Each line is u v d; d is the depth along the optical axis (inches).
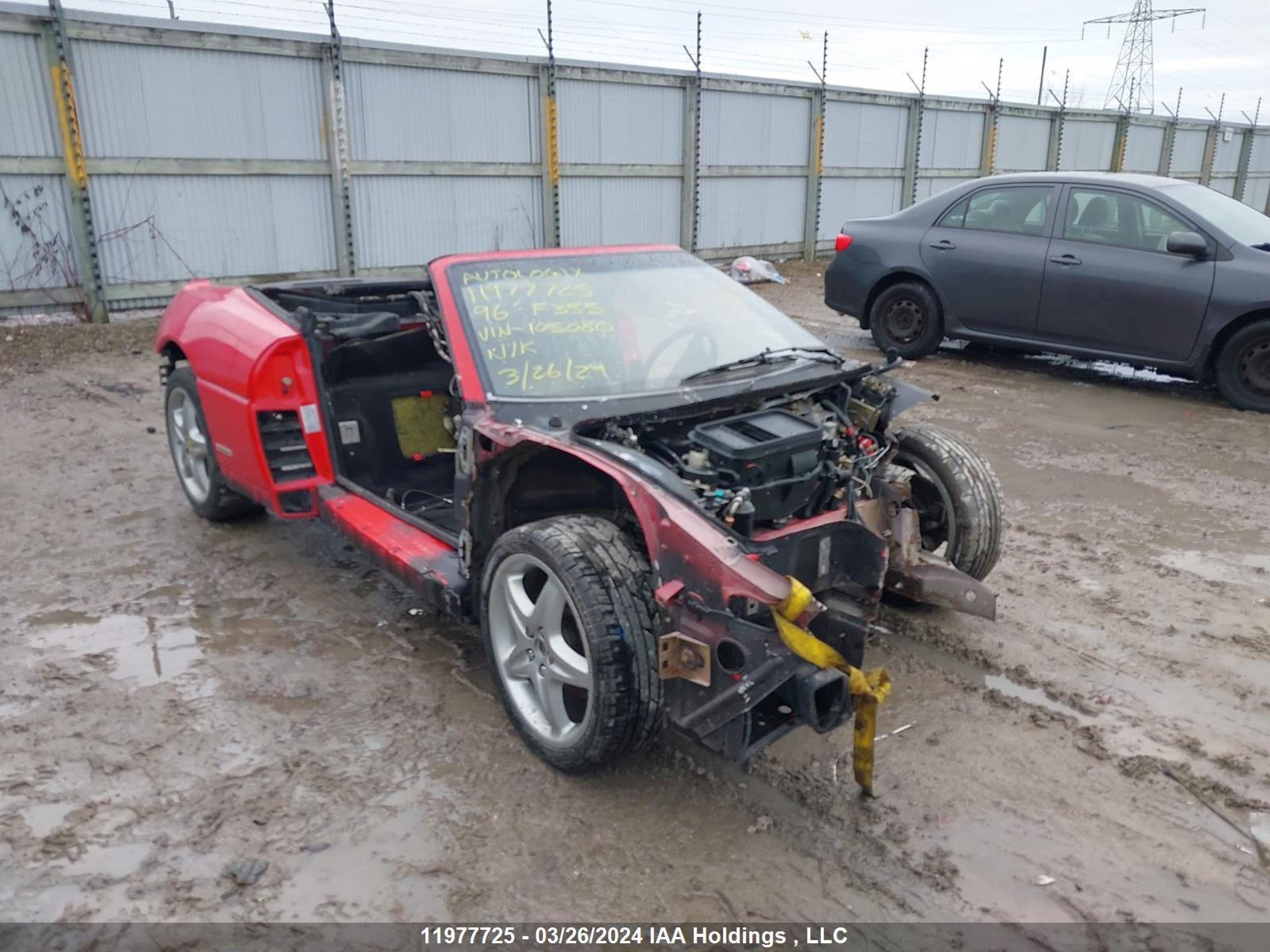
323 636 162.2
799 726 118.4
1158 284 313.4
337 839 112.3
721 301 167.3
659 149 614.9
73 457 256.5
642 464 116.4
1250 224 323.0
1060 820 116.9
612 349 148.3
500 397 137.5
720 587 105.3
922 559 149.7
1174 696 144.7
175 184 433.1
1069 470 252.8
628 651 111.9
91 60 401.7
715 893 104.3
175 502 225.5
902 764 127.3
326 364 184.7
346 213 483.5
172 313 212.5
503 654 129.9
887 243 376.2
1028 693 145.9
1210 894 105.1
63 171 403.5
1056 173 348.5
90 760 127.0
